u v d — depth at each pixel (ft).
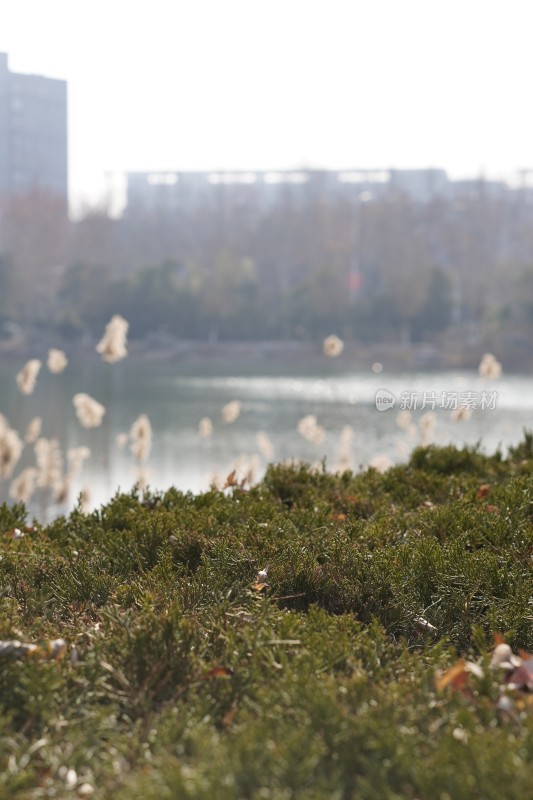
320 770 20.12
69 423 441.27
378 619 32.22
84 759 21.80
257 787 19.25
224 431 363.97
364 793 19.12
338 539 38.45
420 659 27.58
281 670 25.95
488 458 61.11
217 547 36.96
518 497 44.65
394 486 53.01
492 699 23.98
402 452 116.37
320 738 21.15
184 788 18.70
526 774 18.61
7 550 39.29
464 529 41.83
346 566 35.24
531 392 442.09
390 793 18.57
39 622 29.73
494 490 48.06
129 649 27.32
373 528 41.55
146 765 21.31
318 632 29.17
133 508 47.29
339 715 21.76
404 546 37.78
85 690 25.12
